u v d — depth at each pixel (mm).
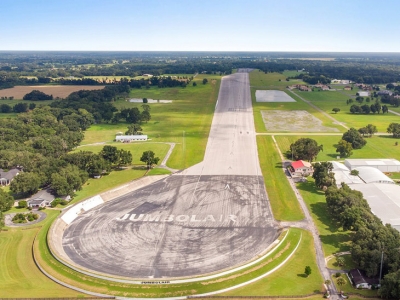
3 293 84000
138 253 99625
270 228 112562
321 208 126062
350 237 107312
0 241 106688
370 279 86000
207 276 88000
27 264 96062
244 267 91500
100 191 140500
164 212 123250
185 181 149750
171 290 84062
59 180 130875
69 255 99312
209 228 112500
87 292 84062
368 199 124438
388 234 93250
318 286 85875
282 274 90438
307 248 101625
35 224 115625
